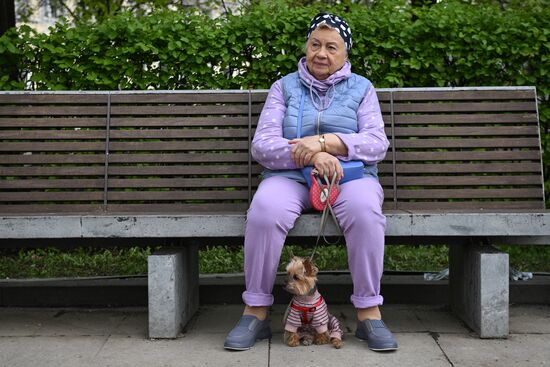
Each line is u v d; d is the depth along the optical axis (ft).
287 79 12.79
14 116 13.74
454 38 15.93
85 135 13.58
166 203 13.29
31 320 12.96
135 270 16.47
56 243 12.59
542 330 12.01
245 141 13.56
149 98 13.80
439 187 13.29
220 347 11.10
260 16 16.21
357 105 12.32
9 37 15.97
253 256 11.06
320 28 12.36
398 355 10.63
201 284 14.15
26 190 13.39
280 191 11.25
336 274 15.08
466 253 12.22
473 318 11.90
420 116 13.58
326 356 10.59
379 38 16.10
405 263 16.92
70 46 15.89
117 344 11.30
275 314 13.41
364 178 11.64
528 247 17.81
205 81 16.21
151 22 16.22
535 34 15.57
